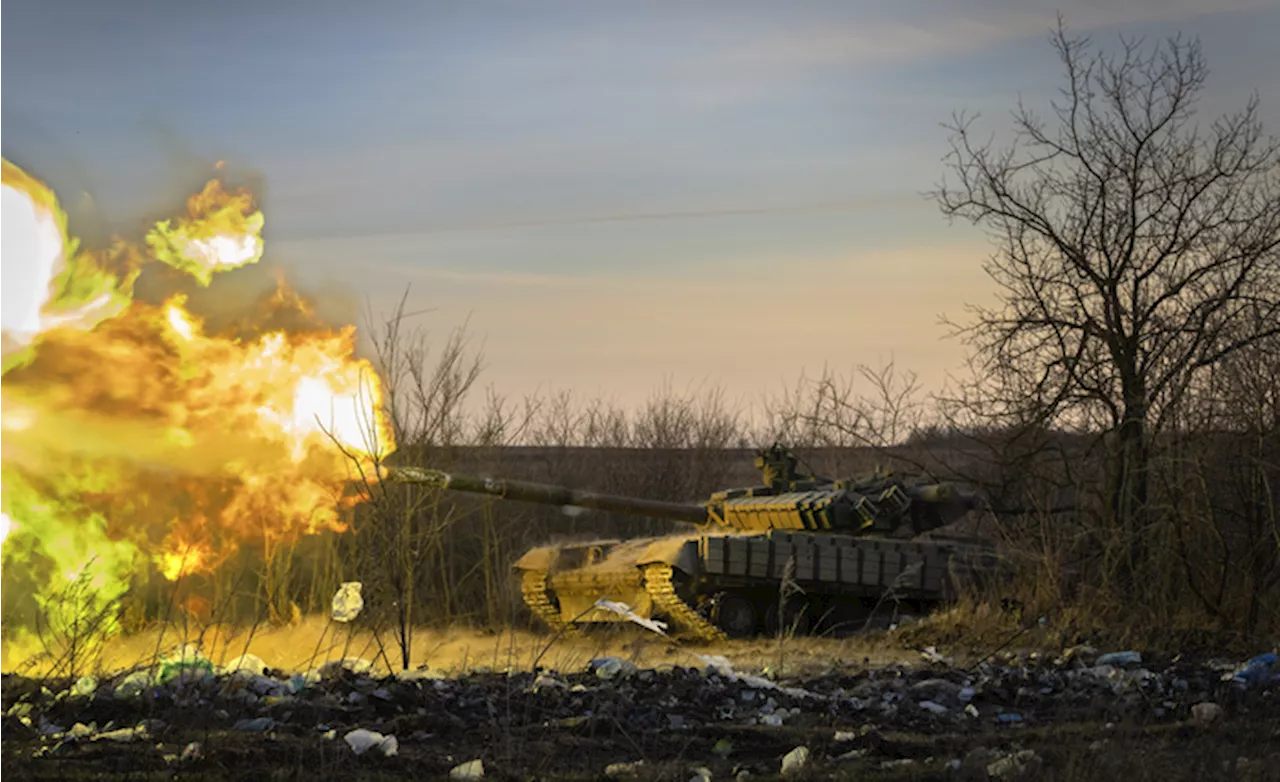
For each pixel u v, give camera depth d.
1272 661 16.05
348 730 10.55
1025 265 22.97
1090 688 14.60
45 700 11.03
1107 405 22.34
